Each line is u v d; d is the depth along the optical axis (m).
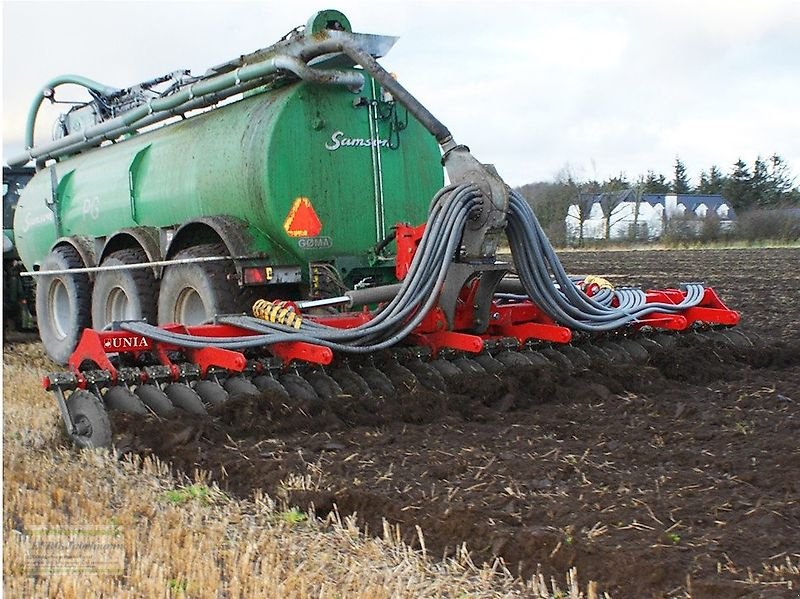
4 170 13.60
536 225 7.60
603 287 9.09
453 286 7.44
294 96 8.45
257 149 8.36
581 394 7.31
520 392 7.26
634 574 4.07
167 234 9.45
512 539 4.43
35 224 12.46
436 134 7.57
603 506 4.83
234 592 3.96
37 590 3.99
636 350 8.72
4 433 6.80
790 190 56.34
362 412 6.70
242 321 7.23
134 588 3.97
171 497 5.27
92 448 6.20
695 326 9.57
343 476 5.43
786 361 8.83
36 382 9.30
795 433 6.21
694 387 7.83
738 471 5.39
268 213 8.36
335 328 7.19
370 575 4.18
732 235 41.69
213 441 6.16
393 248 9.11
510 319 8.16
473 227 7.41
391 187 9.11
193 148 9.28
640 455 5.75
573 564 4.22
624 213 57.50
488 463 5.59
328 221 8.66
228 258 8.36
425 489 5.16
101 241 10.84
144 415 6.35
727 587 3.84
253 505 5.14
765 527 4.52
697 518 4.64
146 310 9.57
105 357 6.54
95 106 11.51
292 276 8.55
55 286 11.27
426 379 7.38
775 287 19.19
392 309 7.27
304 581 4.07
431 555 4.46
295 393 6.94
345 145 8.77
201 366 6.83
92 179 11.12
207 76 9.47
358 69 8.87
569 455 5.76
